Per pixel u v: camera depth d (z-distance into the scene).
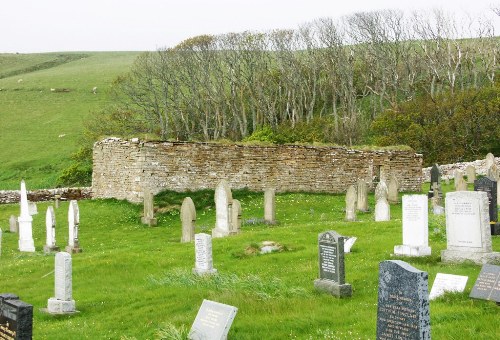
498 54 81.75
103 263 19.12
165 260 19.33
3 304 10.12
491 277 11.61
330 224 24.67
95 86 98.94
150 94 84.75
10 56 143.75
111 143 37.38
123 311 13.73
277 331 10.86
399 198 39.03
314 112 82.12
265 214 29.95
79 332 12.26
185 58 74.19
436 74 73.00
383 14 88.12
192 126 71.12
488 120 57.56
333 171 40.66
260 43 77.56
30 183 58.59
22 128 80.88
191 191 35.88
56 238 28.81
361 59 83.88
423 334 8.56
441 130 57.03
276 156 38.78
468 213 15.37
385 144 56.69
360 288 13.91
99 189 38.81
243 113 71.25
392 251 17.84
